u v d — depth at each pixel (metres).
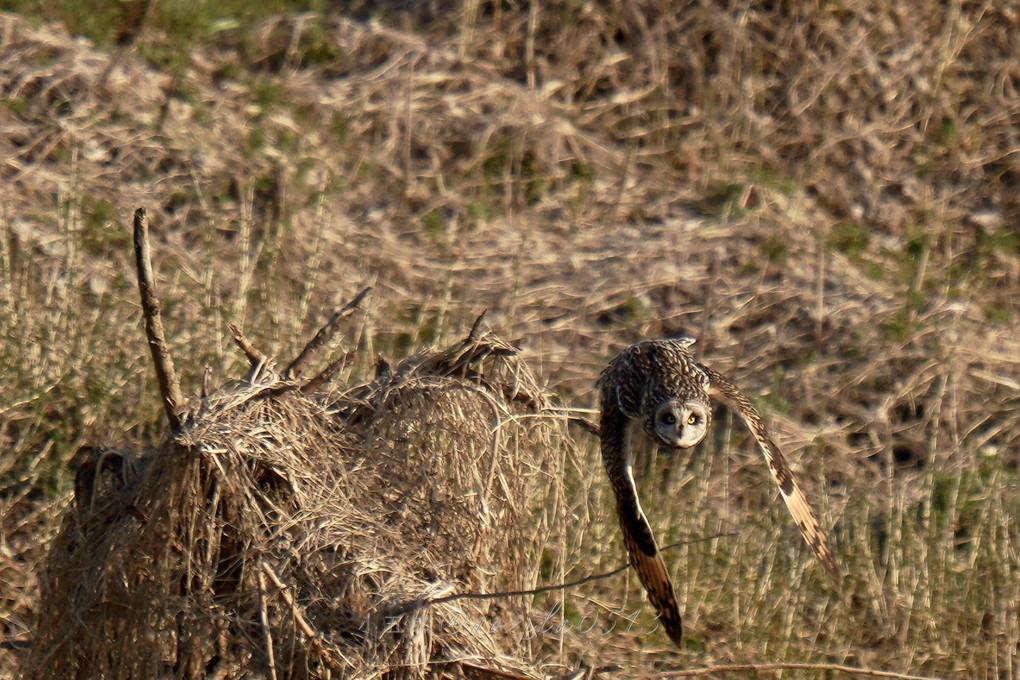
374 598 14.34
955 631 22.44
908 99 36.19
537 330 28.16
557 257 30.77
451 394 15.93
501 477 16.28
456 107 33.81
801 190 34.34
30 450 21.41
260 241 27.50
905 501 25.66
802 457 26.75
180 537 14.19
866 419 27.89
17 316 22.70
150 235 27.41
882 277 32.22
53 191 27.73
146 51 32.38
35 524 20.56
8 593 19.44
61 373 21.95
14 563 19.88
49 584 15.12
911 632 22.58
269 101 32.38
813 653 21.80
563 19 35.53
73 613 14.55
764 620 21.94
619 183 33.47
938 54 36.78
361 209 31.00
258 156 30.53
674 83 35.66
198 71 32.81
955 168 35.59
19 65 30.27
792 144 35.22
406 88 33.75
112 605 14.41
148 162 29.27
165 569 14.17
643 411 17.80
